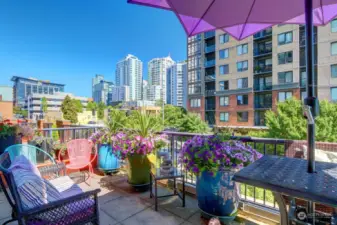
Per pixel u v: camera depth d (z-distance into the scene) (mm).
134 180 2855
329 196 878
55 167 2504
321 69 14680
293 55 16453
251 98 19000
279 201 1270
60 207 1440
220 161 1892
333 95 14188
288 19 2217
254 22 2238
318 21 2205
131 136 2850
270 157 1569
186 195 2750
